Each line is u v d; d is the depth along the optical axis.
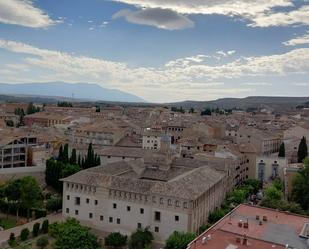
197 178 134.25
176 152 187.88
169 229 118.88
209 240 75.06
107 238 115.88
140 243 114.06
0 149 192.50
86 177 136.25
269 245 74.19
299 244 76.19
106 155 197.50
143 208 123.06
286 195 162.88
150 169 153.75
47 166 174.38
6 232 127.62
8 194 143.12
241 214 95.19
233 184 182.62
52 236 122.12
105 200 129.62
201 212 126.81
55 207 149.62
